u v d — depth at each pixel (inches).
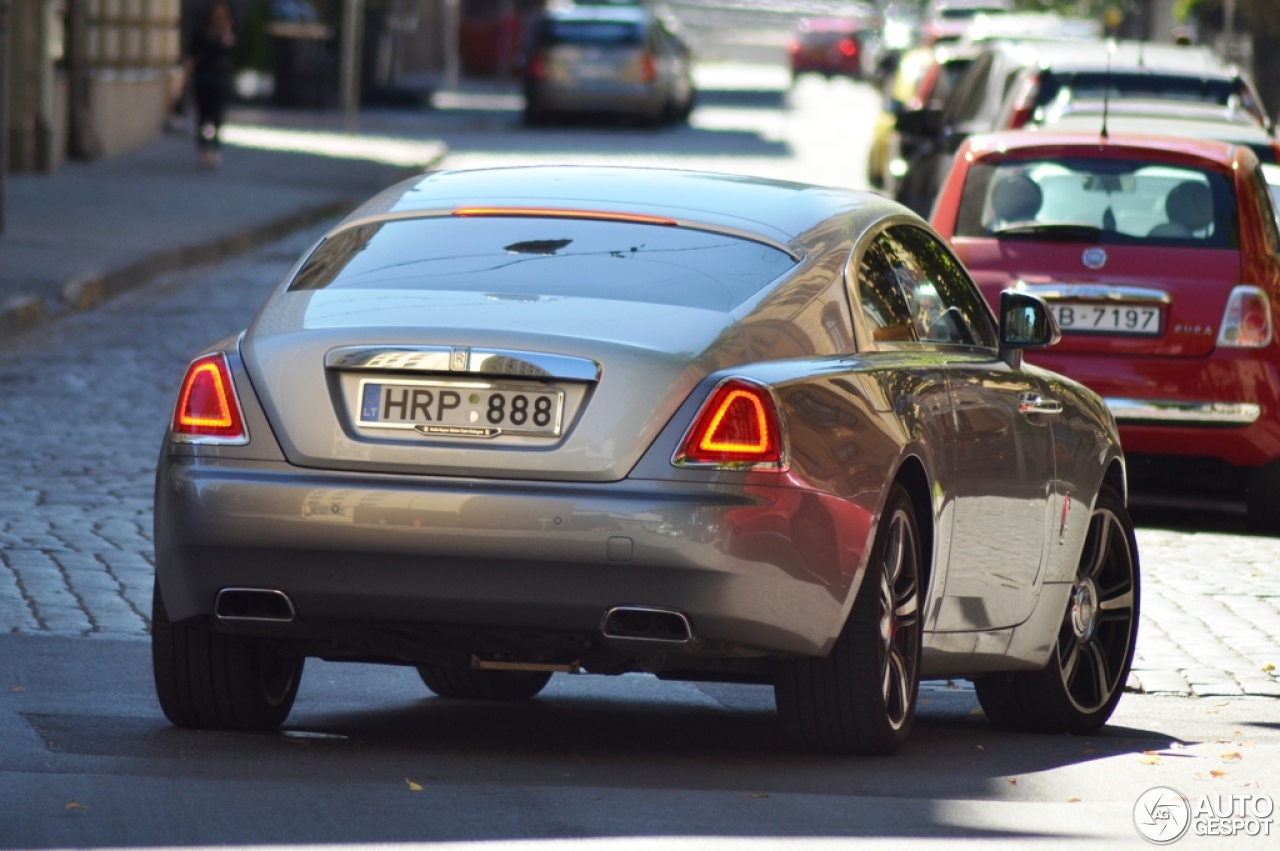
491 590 694.5
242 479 709.3
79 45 3511.3
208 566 713.6
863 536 719.1
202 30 3555.6
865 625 728.3
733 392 697.6
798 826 633.6
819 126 5211.6
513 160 3900.1
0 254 2359.7
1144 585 1186.6
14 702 815.7
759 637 698.2
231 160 3725.4
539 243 767.1
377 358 707.4
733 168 3786.9
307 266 774.5
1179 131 1743.4
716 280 745.6
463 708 874.8
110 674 881.5
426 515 693.3
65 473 1393.9
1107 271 1364.4
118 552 1154.0
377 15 5408.5
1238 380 1350.9
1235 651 1027.9
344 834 611.5
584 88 4778.5
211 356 729.6
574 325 711.7
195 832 610.9
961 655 813.2
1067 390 901.8
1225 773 743.7
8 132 3265.3
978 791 709.9
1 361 1856.5
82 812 630.5
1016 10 4768.7
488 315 717.9
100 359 1881.2
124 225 2714.1
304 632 721.0
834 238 786.8
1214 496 1523.1
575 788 678.5
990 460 813.2
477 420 700.0
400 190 821.9
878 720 738.2
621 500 686.5
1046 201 1396.4
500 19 7303.2
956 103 2293.3
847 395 730.2
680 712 883.4
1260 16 3184.1
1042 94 2001.7
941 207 1417.3
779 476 695.7
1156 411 1355.8
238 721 774.5
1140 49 2063.2
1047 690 864.9
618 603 689.0
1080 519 885.2
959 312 869.2
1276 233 1393.9
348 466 704.4
